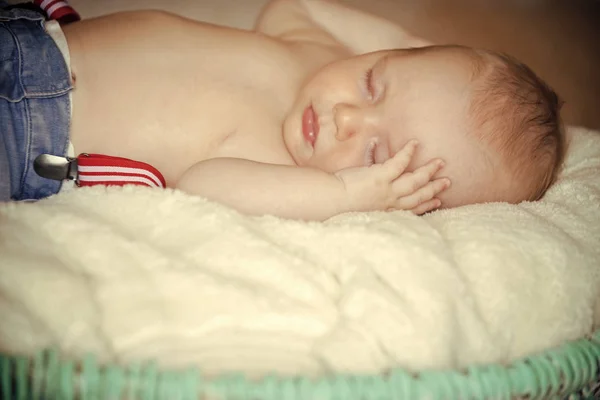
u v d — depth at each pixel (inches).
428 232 36.4
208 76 47.3
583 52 73.1
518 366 30.3
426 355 30.1
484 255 35.5
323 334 30.8
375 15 65.4
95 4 61.9
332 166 44.8
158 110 44.8
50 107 40.3
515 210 40.5
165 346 28.8
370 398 26.6
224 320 29.7
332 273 34.0
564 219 42.0
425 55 47.2
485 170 44.7
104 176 41.6
